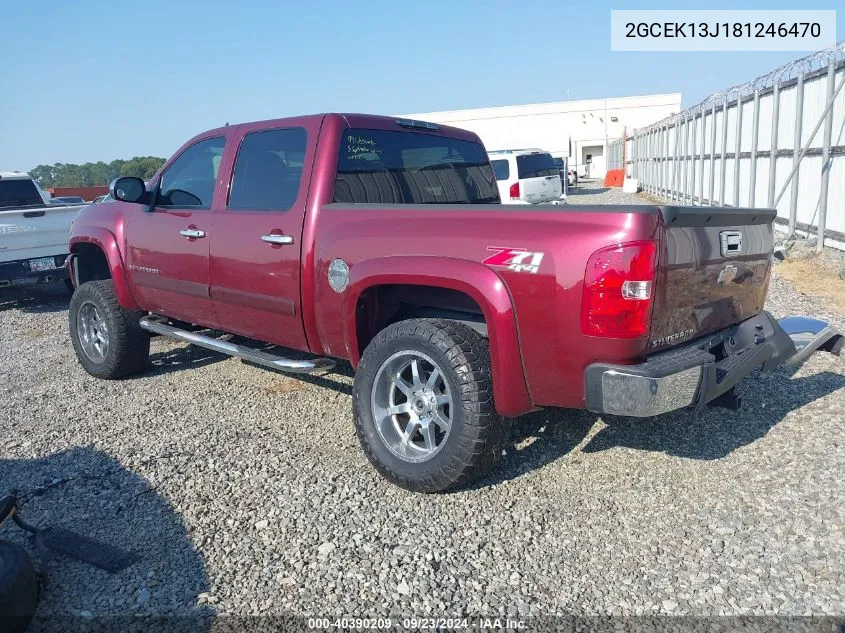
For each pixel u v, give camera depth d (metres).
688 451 4.16
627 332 3.08
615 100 50.50
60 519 3.63
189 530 3.48
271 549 3.29
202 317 5.20
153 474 4.11
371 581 3.03
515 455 4.19
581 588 2.94
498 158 17.97
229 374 6.04
